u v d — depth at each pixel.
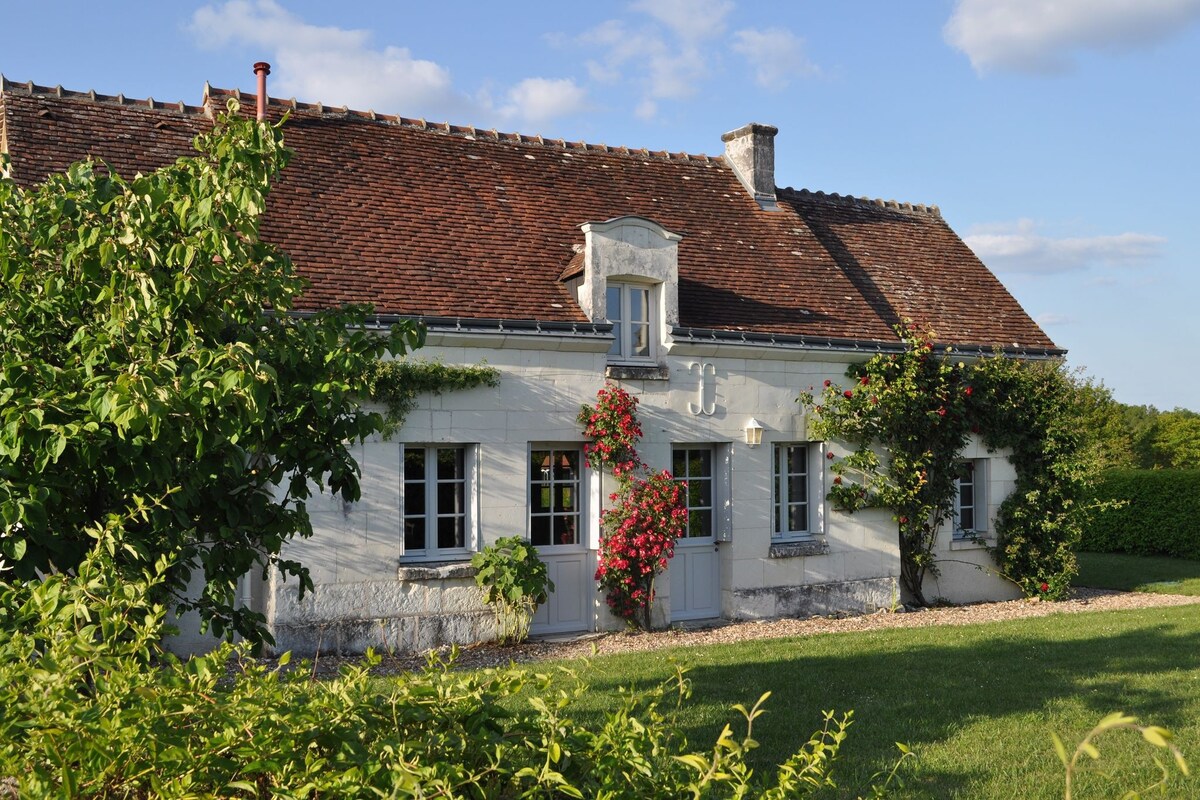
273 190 13.79
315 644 12.04
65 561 5.14
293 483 6.05
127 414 4.43
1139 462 46.41
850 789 6.82
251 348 5.16
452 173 15.78
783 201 19.05
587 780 3.78
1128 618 14.61
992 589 17.83
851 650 11.93
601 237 13.97
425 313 12.77
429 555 13.05
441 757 3.61
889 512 16.47
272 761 3.33
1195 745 7.82
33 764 3.24
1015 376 17.64
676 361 14.64
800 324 15.85
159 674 3.91
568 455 14.17
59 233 5.47
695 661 11.22
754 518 15.26
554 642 13.27
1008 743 7.93
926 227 21.33
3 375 4.83
